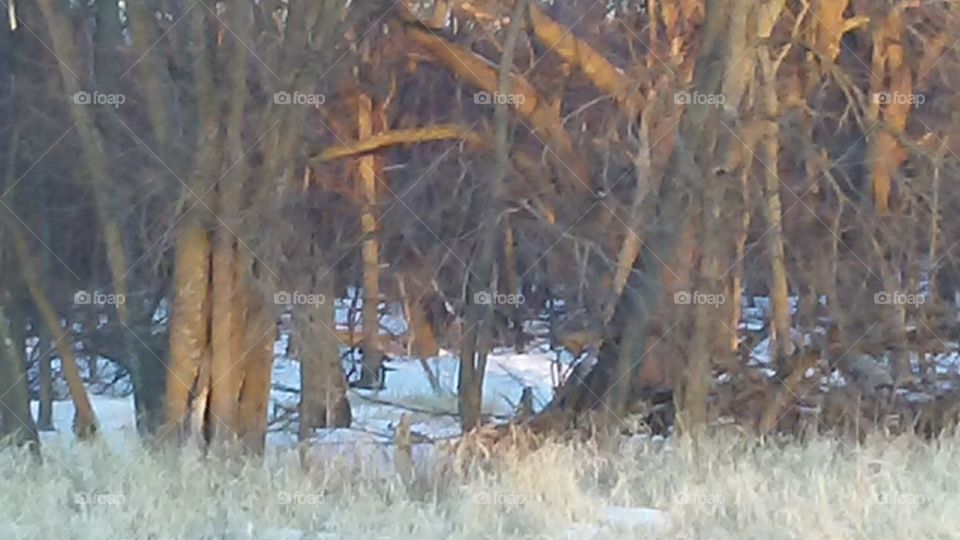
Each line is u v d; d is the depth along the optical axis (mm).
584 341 18234
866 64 20891
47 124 17312
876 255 19188
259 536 11234
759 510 11906
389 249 20844
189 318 15992
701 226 17234
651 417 17625
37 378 19328
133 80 16547
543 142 18750
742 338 19750
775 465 14695
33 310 18500
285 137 16125
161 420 16625
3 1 17016
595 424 17000
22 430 16359
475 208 19891
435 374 20938
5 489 12523
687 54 18750
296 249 17594
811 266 19406
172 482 12969
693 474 14008
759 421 17938
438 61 19406
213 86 15672
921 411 17922
